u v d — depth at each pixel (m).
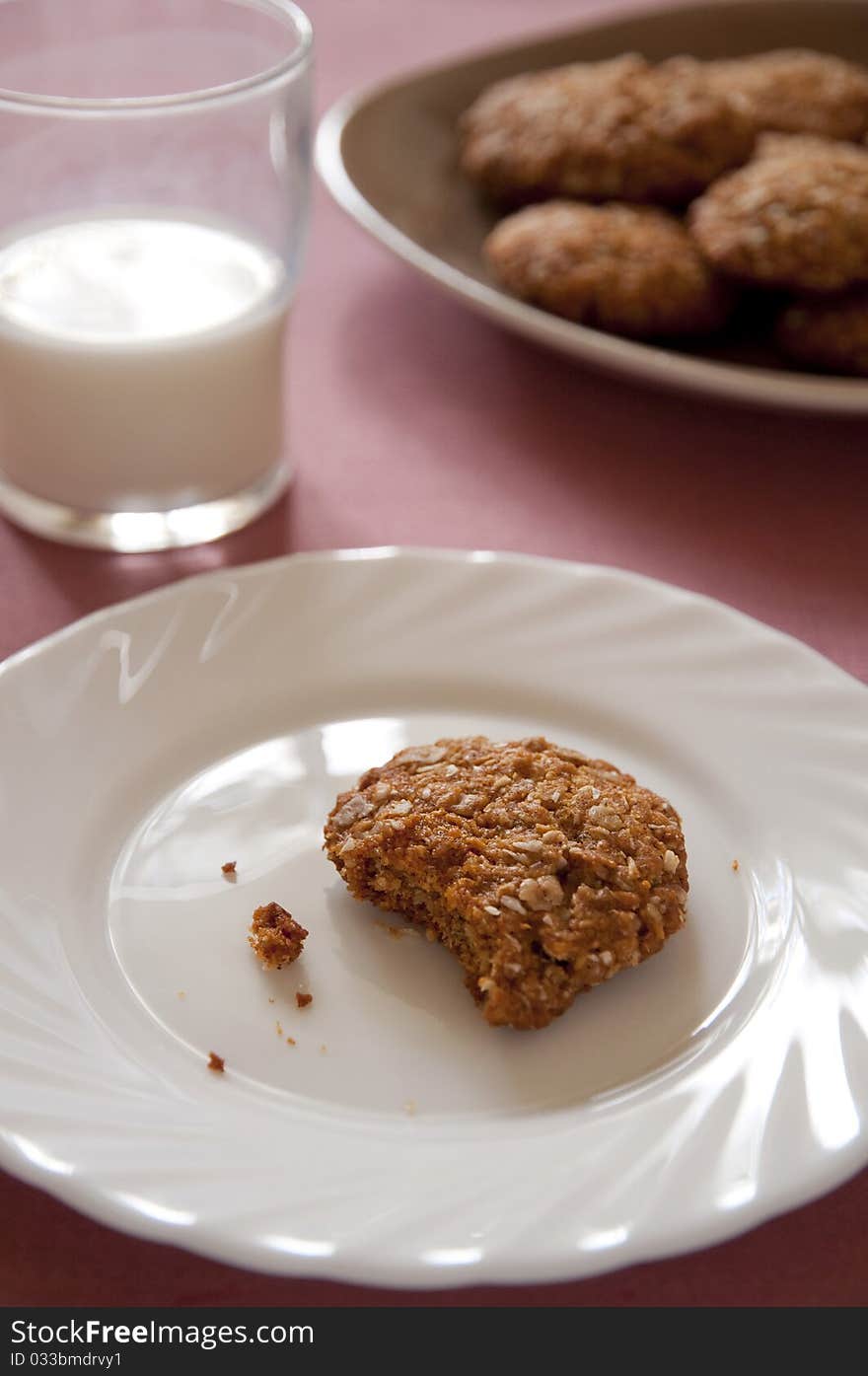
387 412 0.53
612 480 0.51
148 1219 0.33
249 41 0.48
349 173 0.57
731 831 0.41
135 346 0.46
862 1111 0.35
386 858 0.39
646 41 0.64
